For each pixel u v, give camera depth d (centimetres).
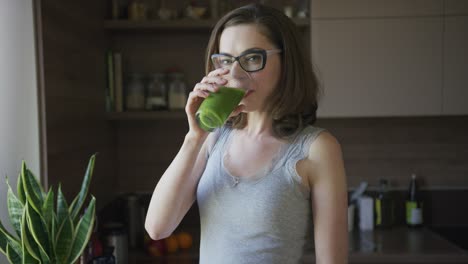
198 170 113
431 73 247
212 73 97
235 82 97
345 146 283
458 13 245
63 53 184
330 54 247
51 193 135
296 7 261
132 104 263
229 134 110
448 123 282
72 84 196
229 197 102
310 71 107
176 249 239
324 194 100
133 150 286
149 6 276
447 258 223
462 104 248
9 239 134
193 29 266
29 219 128
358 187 284
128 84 264
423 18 245
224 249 101
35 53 160
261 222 99
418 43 246
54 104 172
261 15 100
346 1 246
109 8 265
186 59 280
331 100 249
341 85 249
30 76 161
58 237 137
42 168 163
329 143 101
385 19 246
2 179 155
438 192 283
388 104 249
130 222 249
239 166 104
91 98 228
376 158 283
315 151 100
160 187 106
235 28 99
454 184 284
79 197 145
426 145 283
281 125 104
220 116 92
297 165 101
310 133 103
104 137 255
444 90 248
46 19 165
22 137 160
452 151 283
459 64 246
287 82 102
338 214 99
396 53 247
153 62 280
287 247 100
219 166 105
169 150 286
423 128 282
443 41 246
